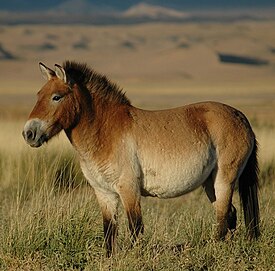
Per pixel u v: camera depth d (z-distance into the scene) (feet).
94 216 91.45
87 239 86.48
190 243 86.48
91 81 85.46
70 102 82.89
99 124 84.53
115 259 80.12
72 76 84.84
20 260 83.10
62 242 85.25
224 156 88.58
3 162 147.23
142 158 84.58
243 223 94.02
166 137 85.35
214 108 89.81
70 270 80.64
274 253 82.53
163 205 125.08
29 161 138.41
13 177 138.51
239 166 89.61
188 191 87.76
